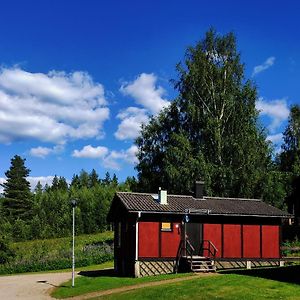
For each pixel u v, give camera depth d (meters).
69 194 101.31
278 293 20.53
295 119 65.31
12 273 42.12
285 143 65.88
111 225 89.56
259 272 26.42
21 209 89.81
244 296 20.23
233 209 33.22
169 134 49.75
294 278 23.67
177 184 45.06
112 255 46.59
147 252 30.44
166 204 32.16
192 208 31.94
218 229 32.59
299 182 45.97
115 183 122.25
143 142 51.62
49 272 39.78
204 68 47.28
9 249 46.00
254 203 35.91
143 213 30.33
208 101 47.78
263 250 33.50
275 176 47.19
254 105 47.12
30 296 25.83
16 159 92.81
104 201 92.75
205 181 43.72
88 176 151.62
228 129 47.09
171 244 31.09
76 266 44.00
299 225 54.97
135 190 52.16
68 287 27.53
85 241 64.19
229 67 47.47
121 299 22.05
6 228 77.12
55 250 51.97
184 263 30.67
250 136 45.59
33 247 59.00
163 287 23.44
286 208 49.88
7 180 92.12
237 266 32.56
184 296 21.17
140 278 28.36
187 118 48.53
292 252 41.09
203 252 31.92
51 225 89.06
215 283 23.12
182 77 48.41
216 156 46.06
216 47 48.53
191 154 46.31
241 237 33.09
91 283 27.98
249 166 45.34
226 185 44.94
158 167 50.06
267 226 33.97
